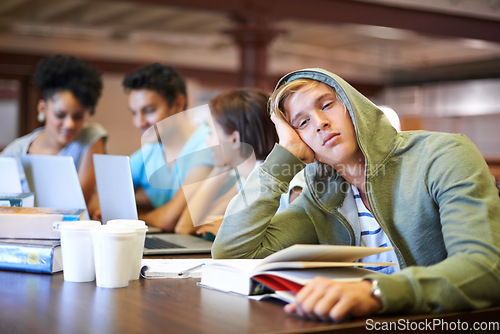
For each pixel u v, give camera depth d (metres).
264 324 1.12
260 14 6.39
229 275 1.41
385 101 16.84
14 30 11.05
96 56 12.34
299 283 1.21
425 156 1.48
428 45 13.02
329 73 1.53
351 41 12.88
